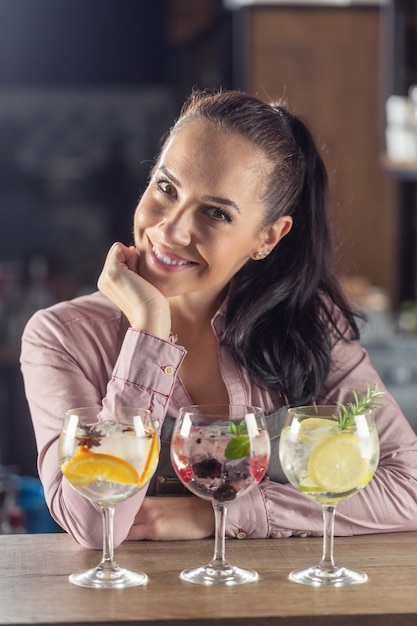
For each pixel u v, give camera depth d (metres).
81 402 1.86
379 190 5.38
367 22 5.27
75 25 6.76
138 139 6.87
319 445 1.47
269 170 1.83
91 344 1.95
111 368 1.95
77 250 6.90
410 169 5.12
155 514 1.73
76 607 1.40
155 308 1.74
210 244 1.78
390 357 4.43
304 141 2.00
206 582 1.50
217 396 1.99
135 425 1.45
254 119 1.81
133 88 6.82
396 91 5.19
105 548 1.54
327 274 2.10
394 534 1.80
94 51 6.79
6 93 6.80
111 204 6.92
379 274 5.44
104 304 2.01
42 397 1.88
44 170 6.87
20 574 1.53
